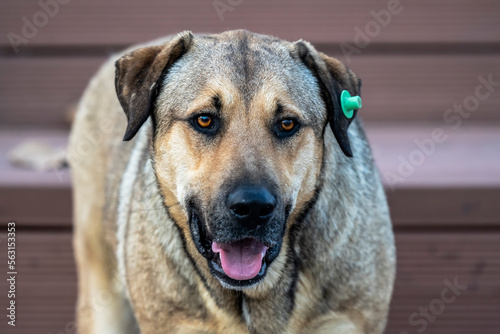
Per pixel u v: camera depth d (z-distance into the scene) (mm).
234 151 3137
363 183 3750
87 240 4656
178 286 3535
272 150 3207
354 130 3893
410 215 4648
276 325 3555
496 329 4727
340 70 3600
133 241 3676
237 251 3236
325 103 3498
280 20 5676
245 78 3238
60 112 5738
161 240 3551
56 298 4938
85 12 5695
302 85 3381
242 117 3207
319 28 5664
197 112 3240
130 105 3453
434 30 5629
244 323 3541
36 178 4898
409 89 5625
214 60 3312
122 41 5711
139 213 3670
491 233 4676
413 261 4711
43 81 5715
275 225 3111
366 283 3576
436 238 4688
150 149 3564
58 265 4918
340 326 3562
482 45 5629
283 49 3441
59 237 4891
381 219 3768
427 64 5594
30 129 5742
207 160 3229
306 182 3393
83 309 4676
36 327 4949
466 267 4707
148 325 3676
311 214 3506
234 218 3045
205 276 3488
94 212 4633
